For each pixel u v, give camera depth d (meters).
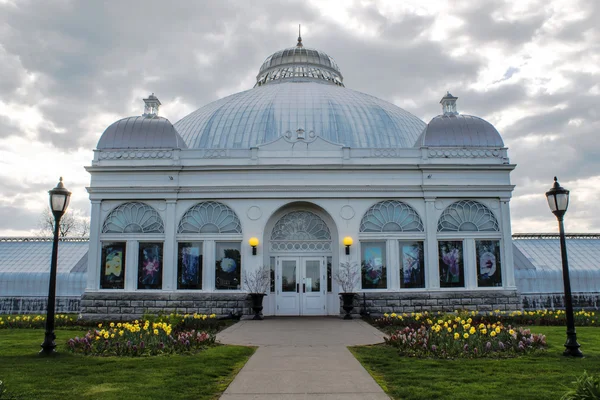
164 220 24.45
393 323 19.70
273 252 25.17
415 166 24.69
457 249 24.42
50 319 13.05
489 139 25.44
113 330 14.33
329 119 28.97
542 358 12.12
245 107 30.33
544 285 28.11
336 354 13.25
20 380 9.72
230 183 24.70
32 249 30.64
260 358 12.63
